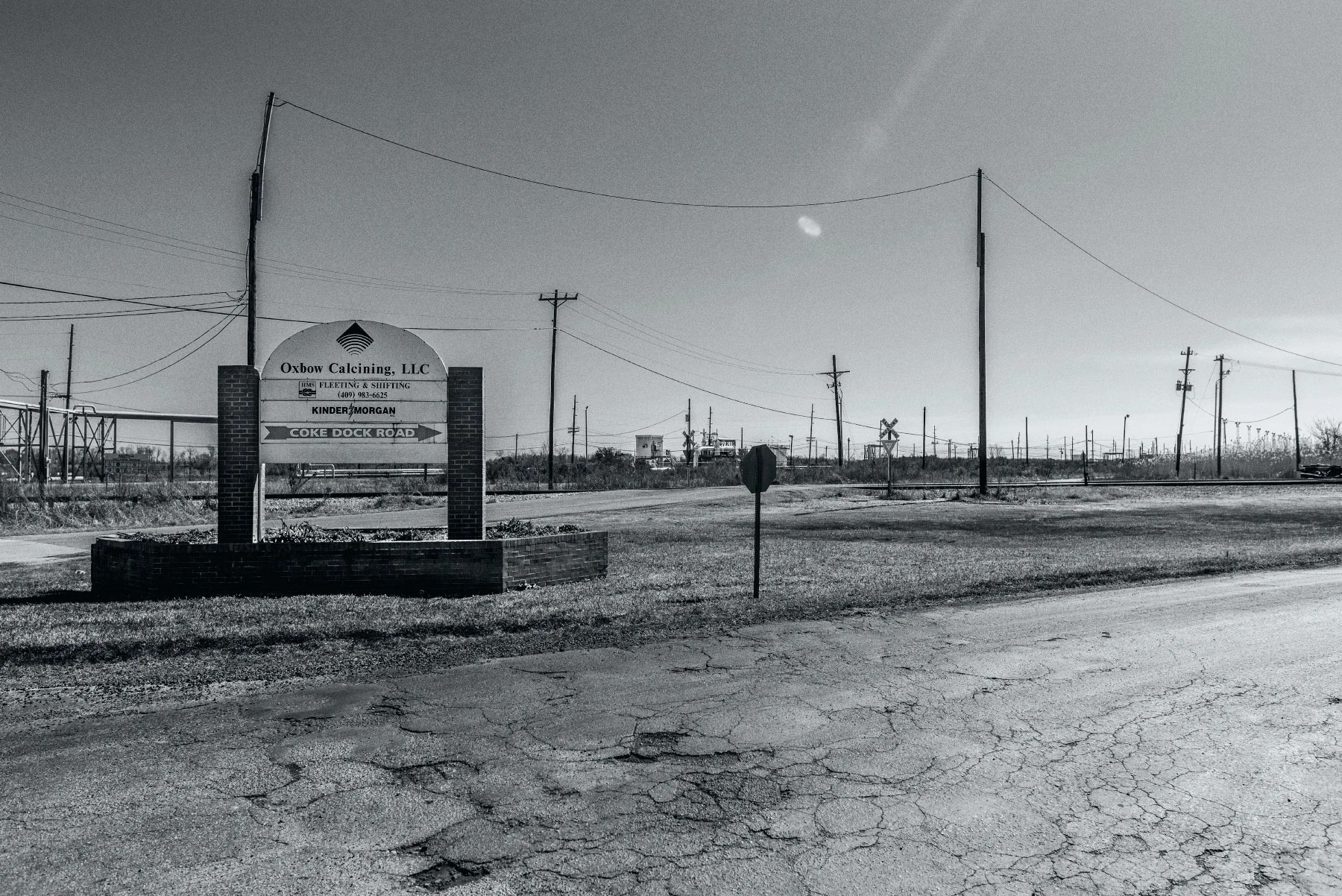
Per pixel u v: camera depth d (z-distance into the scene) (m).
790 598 10.65
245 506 11.95
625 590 11.43
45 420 42.12
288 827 4.27
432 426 12.54
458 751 5.34
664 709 6.19
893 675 7.07
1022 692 6.55
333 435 12.41
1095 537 19.70
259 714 6.12
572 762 5.16
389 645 8.32
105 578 11.70
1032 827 4.25
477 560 11.49
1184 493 35.69
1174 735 5.58
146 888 3.66
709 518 25.56
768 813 4.43
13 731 5.78
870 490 38.88
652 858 3.93
